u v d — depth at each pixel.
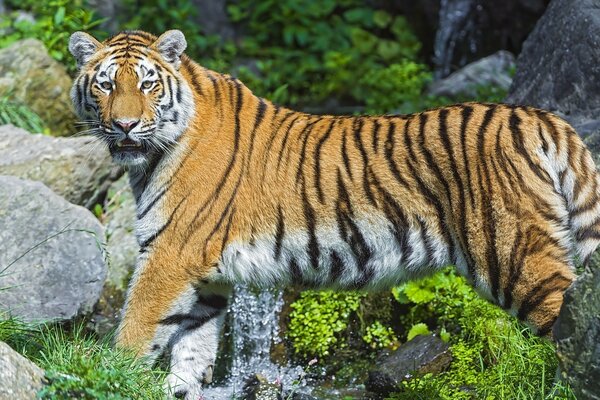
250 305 13.02
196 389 11.15
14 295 11.44
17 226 12.09
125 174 15.07
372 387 11.79
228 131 10.62
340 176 10.22
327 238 10.28
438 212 9.91
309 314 12.83
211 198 10.45
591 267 8.95
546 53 14.66
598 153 11.93
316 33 23.09
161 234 10.49
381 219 10.09
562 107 14.10
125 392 9.48
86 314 11.70
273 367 12.73
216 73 11.00
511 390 10.32
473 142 9.76
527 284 9.44
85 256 11.98
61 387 8.96
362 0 24.30
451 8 23.30
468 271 9.88
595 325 8.82
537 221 9.45
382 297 12.87
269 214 10.41
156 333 10.55
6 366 8.66
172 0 23.38
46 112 16.91
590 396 8.88
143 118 10.23
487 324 11.62
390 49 22.70
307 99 21.48
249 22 24.12
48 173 14.07
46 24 18.23
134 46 10.57
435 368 11.59
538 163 9.55
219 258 10.48
